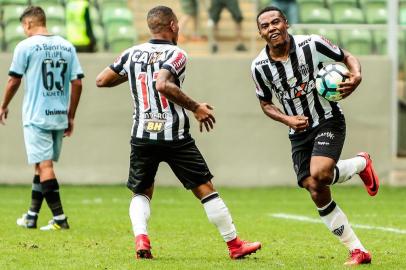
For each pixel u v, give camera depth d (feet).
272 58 69.97
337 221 69.05
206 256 73.77
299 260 71.56
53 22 165.58
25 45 92.89
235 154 157.28
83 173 155.74
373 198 140.46
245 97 157.28
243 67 157.17
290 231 95.25
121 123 155.84
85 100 155.12
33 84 93.35
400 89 162.81
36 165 95.14
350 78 67.82
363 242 85.56
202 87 156.66
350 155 158.81
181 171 70.64
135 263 68.64
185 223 102.89
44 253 74.74
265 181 157.89
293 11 162.50
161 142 69.77
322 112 69.46
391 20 160.56
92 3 170.09
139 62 70.08
